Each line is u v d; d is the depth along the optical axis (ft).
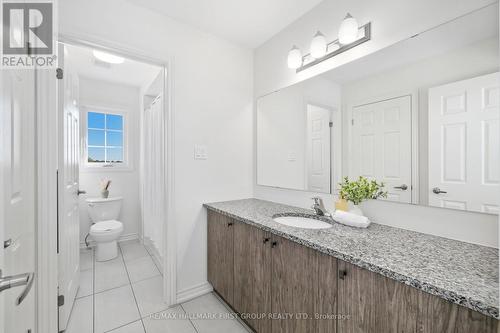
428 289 2.24
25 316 3.06
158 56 5.75
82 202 9.91
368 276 2.81
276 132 6.77
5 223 2.37
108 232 8.52
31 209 3.56
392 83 4.15
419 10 3.80
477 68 3.24
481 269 2.53
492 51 3.13
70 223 5.54
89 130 10.27
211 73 6.70
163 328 5.16
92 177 10.18
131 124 11.14
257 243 4.72
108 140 10.73
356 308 2.93
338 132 5.07
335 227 4.23
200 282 6.54
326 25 5.31
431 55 3.68
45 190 4.03
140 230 10.87
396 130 4.11
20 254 2.98
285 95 6.45
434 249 3.11
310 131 5.73
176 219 6.10
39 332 4.00
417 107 3.84
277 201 6.73
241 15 5.90
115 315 5.57
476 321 2.03
